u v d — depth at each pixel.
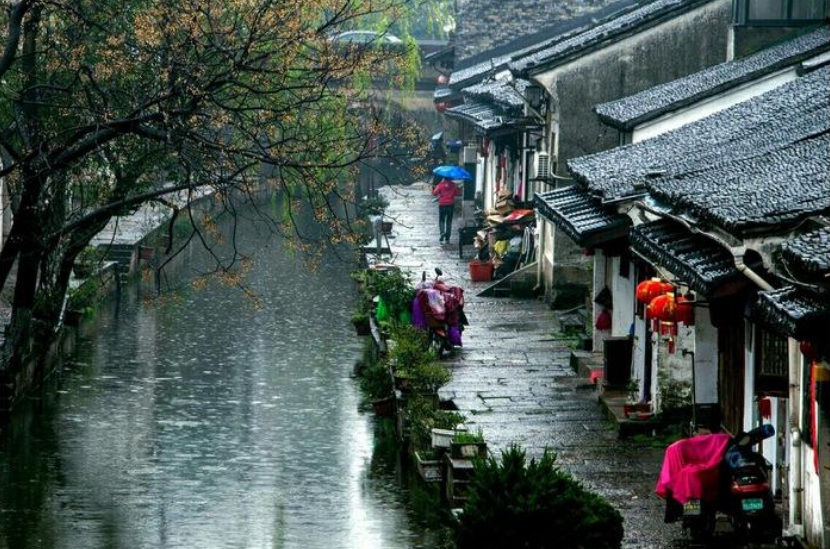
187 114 47.34
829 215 36.09
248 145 57.75
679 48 76.12
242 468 52.31
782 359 40.09
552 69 76.69
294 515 46.41
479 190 120.44
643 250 44.31
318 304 87.12
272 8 49.94
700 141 56.25
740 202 39.59
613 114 66.50
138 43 52.38
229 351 73.38
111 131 48.09
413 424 51.91
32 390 63.78
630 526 39.72
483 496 35.41
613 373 55.31
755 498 37.19
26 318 60.94
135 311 84.19
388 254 98.00
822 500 35.06
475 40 130.12
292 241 56.31
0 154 56.41
